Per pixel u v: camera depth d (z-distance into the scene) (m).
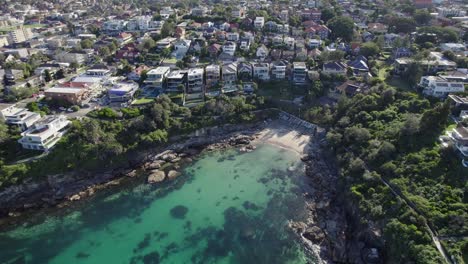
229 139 93.62
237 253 57.66
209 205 69.44
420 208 54.41
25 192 69.50
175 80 103.50
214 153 88.44
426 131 69.19
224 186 75.44
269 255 57.12
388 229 53.50
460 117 74.06
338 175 74.19
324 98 102.94
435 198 55.81
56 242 60.06
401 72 103.00
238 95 103.69
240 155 87.38
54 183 71.94
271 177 78.25
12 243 59.81
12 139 73.62
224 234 61.78
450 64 96.88
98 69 112.00
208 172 80.56
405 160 64.94
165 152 86.44
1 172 67.81
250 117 98.50
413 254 48.28
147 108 89.81
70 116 86.50
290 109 102.94
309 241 59.38
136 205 69.50
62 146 74.94
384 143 68.56
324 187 73.50
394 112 80.00
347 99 92.00
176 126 89.00
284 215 65.94
